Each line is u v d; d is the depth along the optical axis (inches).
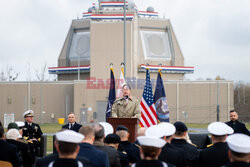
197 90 2704.2
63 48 3248.0
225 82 2694.4
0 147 307.6
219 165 288.8
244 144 212.2
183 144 315.3
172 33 3275.1
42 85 2824.8
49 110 2817.4
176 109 2701.8
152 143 224.4
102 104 2667.3
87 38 3193.9
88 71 3021.7
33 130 571.2
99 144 297.1
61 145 214.2
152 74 3070.9
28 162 395.2
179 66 3120.1
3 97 2810.0
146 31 3221.0
